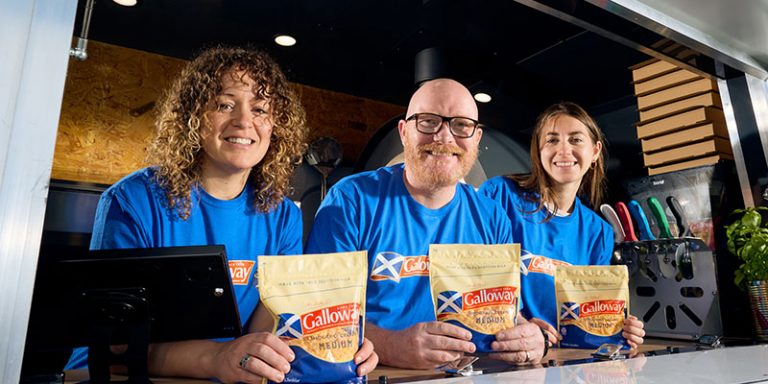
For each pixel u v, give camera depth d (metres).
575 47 1.83
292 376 0.66
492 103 2.33
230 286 0.70
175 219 1.06
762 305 1.20
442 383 0.62
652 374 0.67
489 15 1.73
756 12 1.03
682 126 1.56
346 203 1.24
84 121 2.33
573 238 1.50
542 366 0.81
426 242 1.24
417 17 1.86
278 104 1.16
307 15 1.93
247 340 0.70
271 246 1.15
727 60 1.22
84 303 0.67
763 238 1.19
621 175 2.06
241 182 1.14
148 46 2.38
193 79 1.10
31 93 0.47
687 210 1.44
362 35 2.06
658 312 1.36
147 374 0.69
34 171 0.46
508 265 0.88
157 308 0.69
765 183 1.30
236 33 2.14
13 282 0.44
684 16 1.05
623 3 0.97
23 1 0.48
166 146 1.10
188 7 1.96
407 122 1.26
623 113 2.09
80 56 1.27
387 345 0.91
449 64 2.06
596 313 1.10
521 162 2.11
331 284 0.69
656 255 1.37
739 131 1.35
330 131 2.77
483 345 0.84
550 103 2.20
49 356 1.36
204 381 0.75
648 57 1.80
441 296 0.86
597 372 0.69
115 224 0.99
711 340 1.08
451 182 1.21
